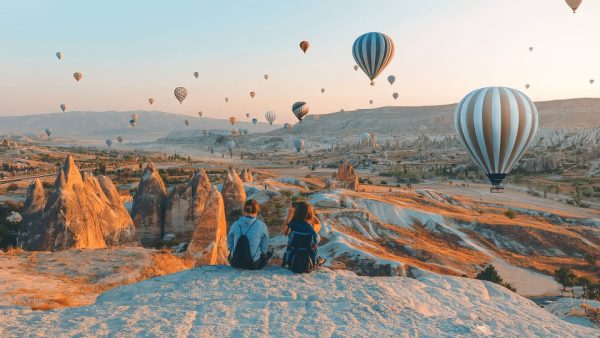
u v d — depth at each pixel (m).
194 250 32.81
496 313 7.86
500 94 38.44
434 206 114.88
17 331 6.56
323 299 7.86
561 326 7.57
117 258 18.83
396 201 106.69
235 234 9.54
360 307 7.45
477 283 9.44
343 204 93.06
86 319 7.03
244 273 9.30
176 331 6.50
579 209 134.50
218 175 194.38
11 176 172.75
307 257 9.26
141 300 7.96
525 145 38.62
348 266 59.50
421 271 59.34
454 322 7.09
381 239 80.31
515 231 90.12
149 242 66.06
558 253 84.12
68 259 18.19
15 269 16.00
